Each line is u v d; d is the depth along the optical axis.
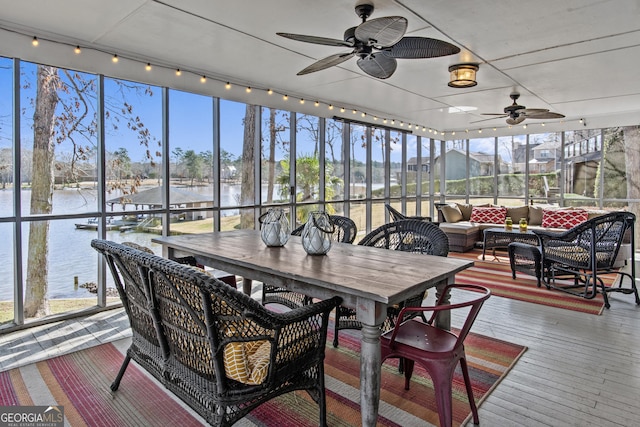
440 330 2.12
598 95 5.57
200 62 4.21
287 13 2.98
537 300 4.10
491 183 8.82
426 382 2.40
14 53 3.27
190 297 1.58
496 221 7.77
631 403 2.17
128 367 2.62
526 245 4.78
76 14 3.01
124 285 2.18
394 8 2.85
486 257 6.51
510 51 3.75
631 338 3.08
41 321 3.46
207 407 1.68
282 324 1.63
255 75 4.70
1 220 3.38
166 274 1.61
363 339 1.78
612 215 3.93
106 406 2.17
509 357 2.74
